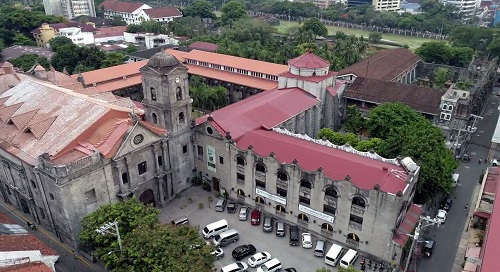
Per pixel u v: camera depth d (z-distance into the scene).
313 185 64.25
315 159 66.38
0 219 56.75
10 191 75.69
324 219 65.50
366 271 60.59
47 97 76.88
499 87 150.12
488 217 60.88
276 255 63.75
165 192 76.38
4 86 89.81
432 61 155.50
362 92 108.38
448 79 142.00
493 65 142.62
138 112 77.38
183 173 79.38
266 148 71.12
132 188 68.94
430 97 101.25
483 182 70.12
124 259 50.69
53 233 68.94
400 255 59.41
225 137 73.06
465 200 78.00
